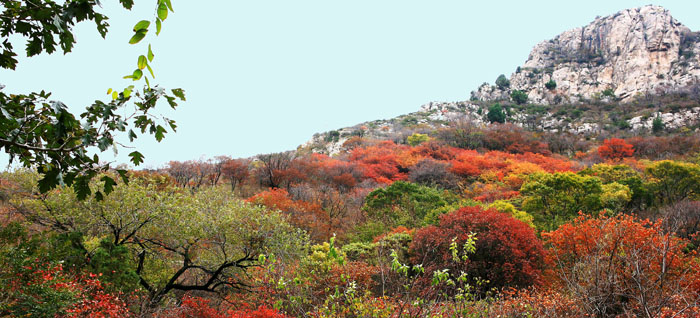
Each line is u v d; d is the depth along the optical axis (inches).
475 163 1582.2
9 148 84.2
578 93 3786.9
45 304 212.2
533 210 910.4
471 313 210.5
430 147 1984.5
